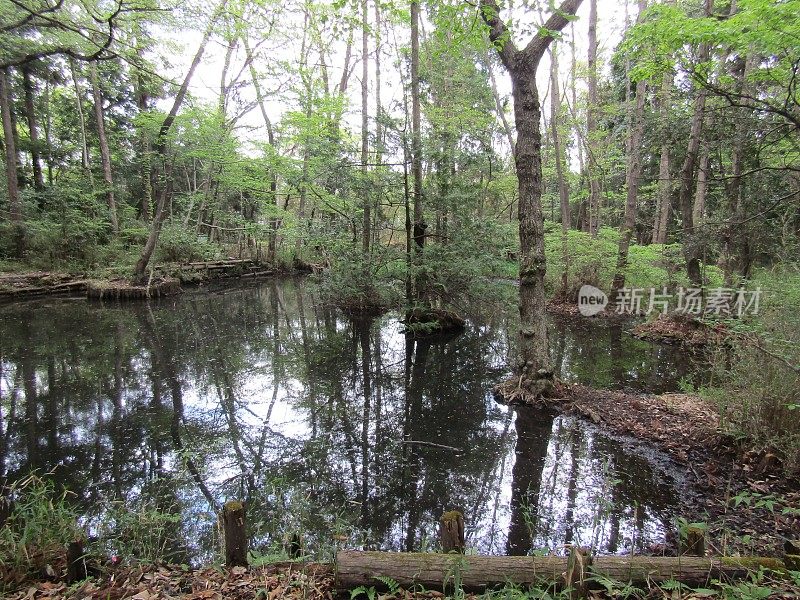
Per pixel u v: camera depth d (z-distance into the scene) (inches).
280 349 374.3
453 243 398.0
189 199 739.4
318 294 543.2
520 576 93.8
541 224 249.3
